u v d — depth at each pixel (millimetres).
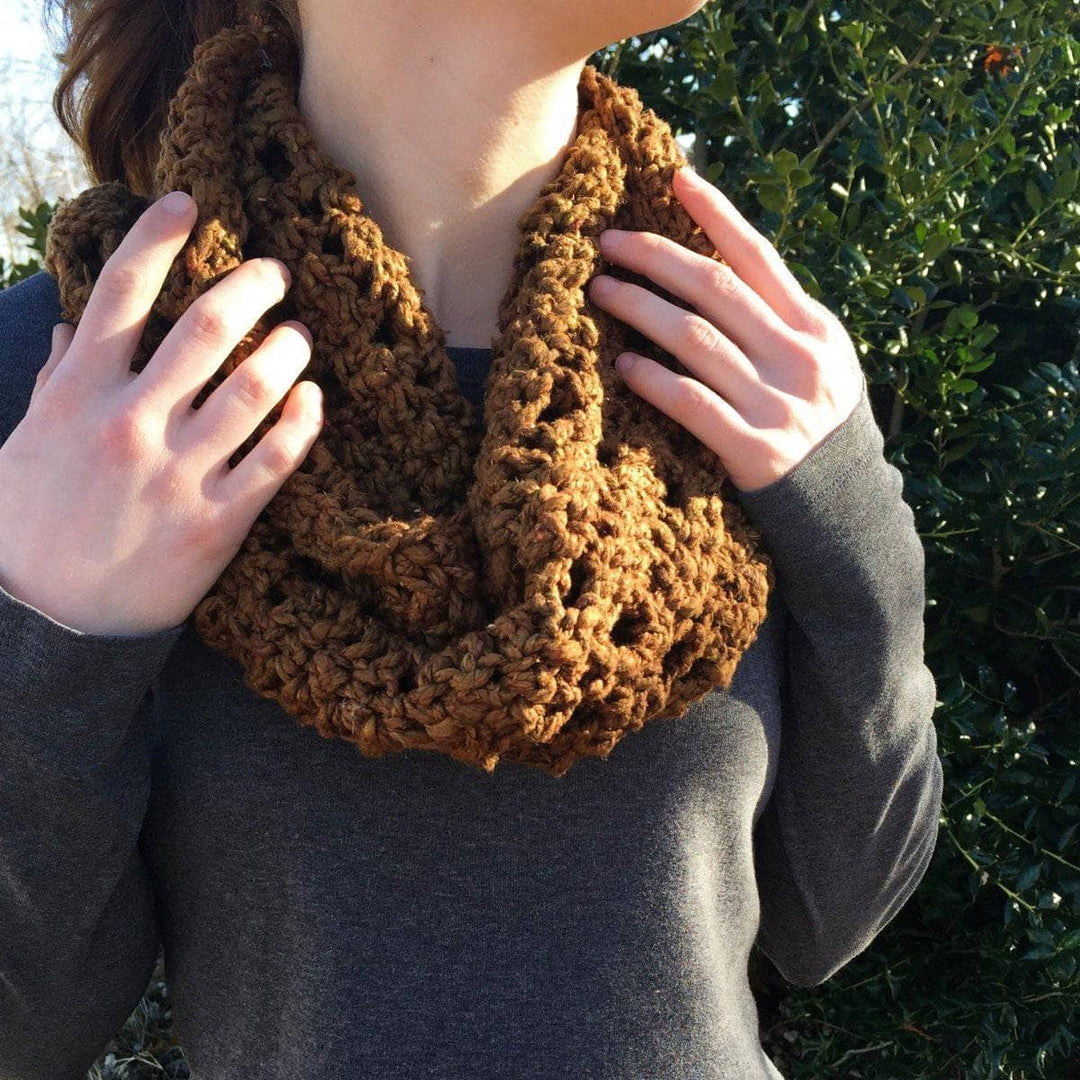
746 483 847
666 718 820
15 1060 836
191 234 784
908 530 937
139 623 715
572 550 708
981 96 1754
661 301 866
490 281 915
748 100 1859
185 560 720
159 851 833
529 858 800
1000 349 1977
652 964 816
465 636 711
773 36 1800
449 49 817
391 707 695
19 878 720
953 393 1789
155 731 822
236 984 818
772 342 878
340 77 850
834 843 980
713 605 792
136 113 1094
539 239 854
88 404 727
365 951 780
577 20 778
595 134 918
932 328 1908
